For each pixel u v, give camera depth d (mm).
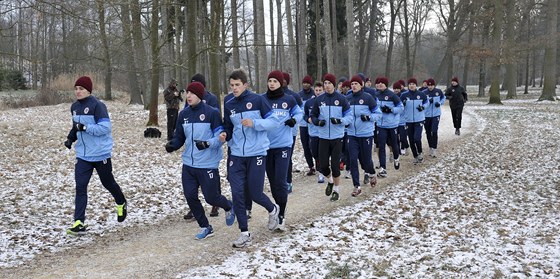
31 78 34500
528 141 15133
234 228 6684
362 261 5387
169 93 13086
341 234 6379
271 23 32594
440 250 5797
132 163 10984
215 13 13852
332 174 8156
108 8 10930
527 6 31359
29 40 24438
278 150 6340
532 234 6512
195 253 5688
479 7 32531
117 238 6223
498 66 29281
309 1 33500
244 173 5969
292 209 7750
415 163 11812
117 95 33562
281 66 36250
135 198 8148
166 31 16016
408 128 11695
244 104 5859
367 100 8594
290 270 5062
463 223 7074
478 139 15773
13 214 6984
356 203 8102
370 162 8883
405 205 7988
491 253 5703
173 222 7004
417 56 64125
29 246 5801
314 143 9289
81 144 6230
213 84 14477
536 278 4898
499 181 10008
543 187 9414
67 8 8328
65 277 4949
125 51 13617
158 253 5688
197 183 6020
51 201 7789
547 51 29641
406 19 40406
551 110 24344
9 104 25297
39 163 10555
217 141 5781
